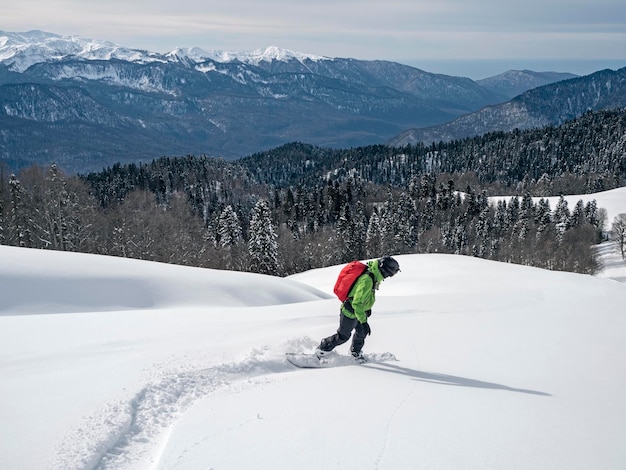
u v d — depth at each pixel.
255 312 10.25
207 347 5.70
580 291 16.81
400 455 2.86
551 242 78.50
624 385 4.82
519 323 8.66
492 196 153.38
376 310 10.54
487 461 2.79
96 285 16.00
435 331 7.57
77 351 5.59
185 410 3.84
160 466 2.73
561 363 5.76
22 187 43.34
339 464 2.73
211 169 152.75
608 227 100.69
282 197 123.44
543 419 3.56
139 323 7.83
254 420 3.44
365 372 5.10
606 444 3.09
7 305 13.36
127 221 48.69
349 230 75.69
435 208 114.94
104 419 3.44
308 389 4.30
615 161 175.62
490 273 28.41
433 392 4.28
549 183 163.00
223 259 56.47
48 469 2.73
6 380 4.41
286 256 68.00
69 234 44.53
